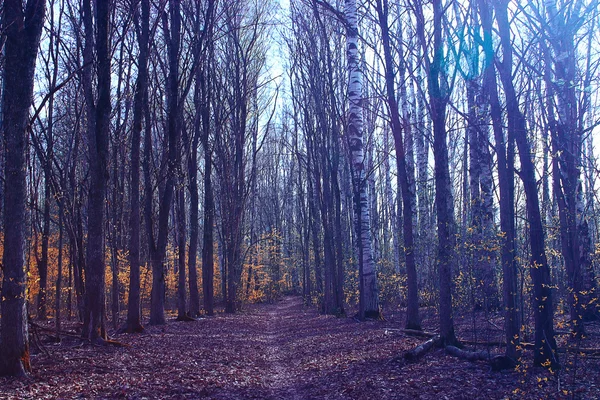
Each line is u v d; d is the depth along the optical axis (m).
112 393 7.82
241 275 33.78
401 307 21.11
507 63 7.98
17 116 8.27
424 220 19.70
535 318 8.02
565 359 7.83
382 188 37.50
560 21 9.74
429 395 7.34
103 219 12.43
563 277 11.05
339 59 23.97
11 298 8.23
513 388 7.22
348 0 17.64
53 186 13.18
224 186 29.95
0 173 10.48
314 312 30.00
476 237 11.68
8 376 8.12
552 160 9.59
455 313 14.45
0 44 9.97
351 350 12.33
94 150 12.12
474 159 16.33
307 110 27.69
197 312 23.97
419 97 21.23
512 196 8.20
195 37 19.16
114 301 17.31
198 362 11.33
